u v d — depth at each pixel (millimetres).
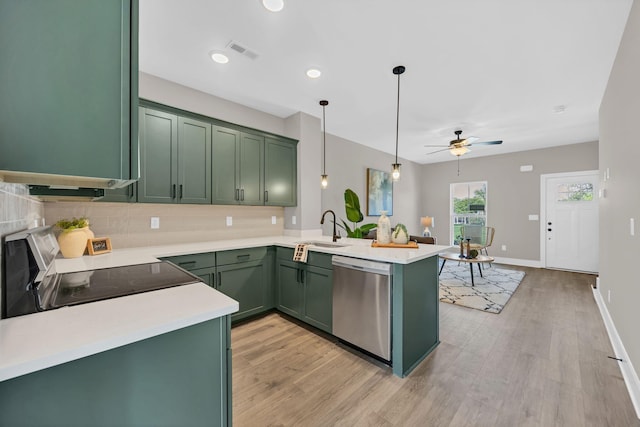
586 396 1682
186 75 2660
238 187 2986
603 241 3176
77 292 1078
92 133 738
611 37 2117
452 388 1765
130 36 790
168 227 2762
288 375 1901
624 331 2051
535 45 2209
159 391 818
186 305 943
